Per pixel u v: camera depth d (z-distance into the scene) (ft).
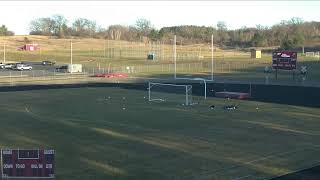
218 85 263.29
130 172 94.17
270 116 162.61
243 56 506.89
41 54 518.78
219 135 130.52
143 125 145.07
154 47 618.44
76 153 109.60
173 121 152.56
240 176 91.66
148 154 108.88
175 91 238.27
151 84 234.38
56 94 227.61
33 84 278.26
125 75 332.19
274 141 123.24
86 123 148.15
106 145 117.80
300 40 638.94
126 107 184.14
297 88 245.04
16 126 142.61
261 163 101.50
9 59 491.72
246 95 213.66
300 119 156.56
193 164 100.27
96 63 436.35
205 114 167.32
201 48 642.22
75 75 337.11
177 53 540.11
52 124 146.10
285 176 92.12
